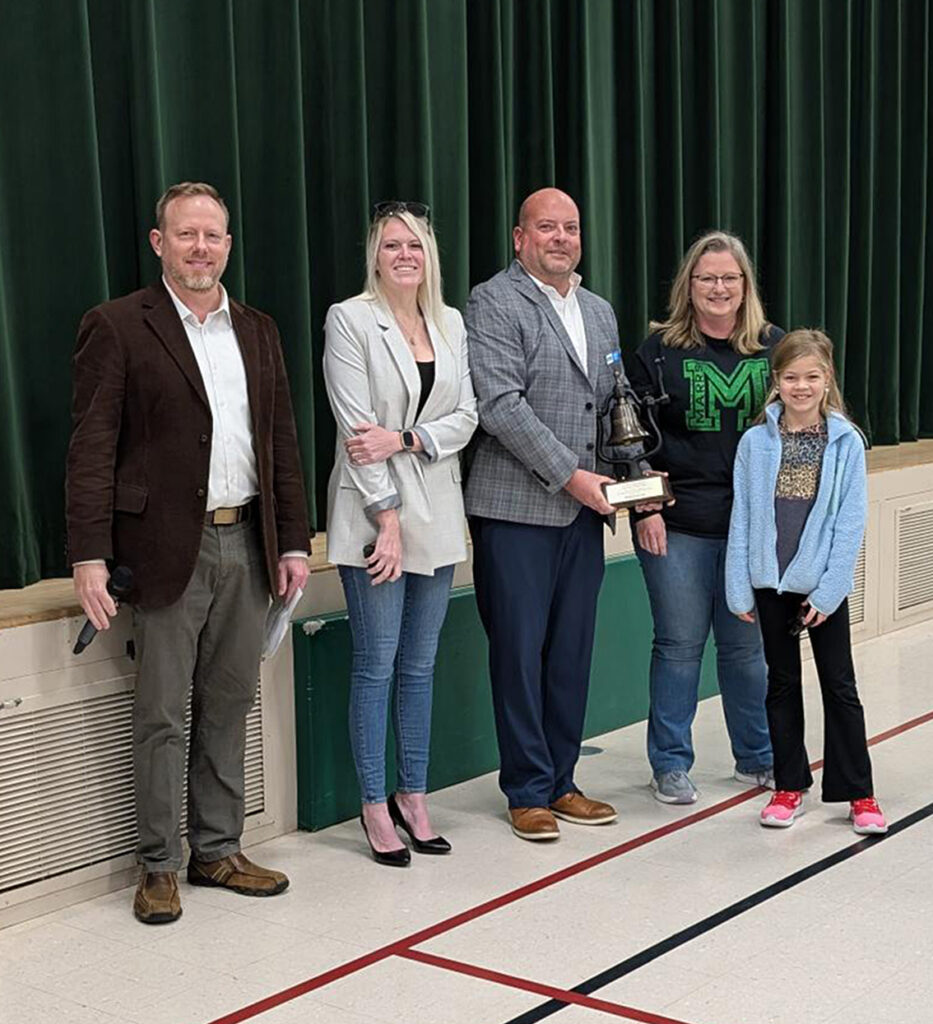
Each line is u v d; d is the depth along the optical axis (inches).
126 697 133.0
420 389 137.2
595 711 180.1
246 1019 107.8
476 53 186.1
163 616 124.8
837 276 243.8
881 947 118.6
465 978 114.1
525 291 143.9
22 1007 110.3
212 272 124.3
